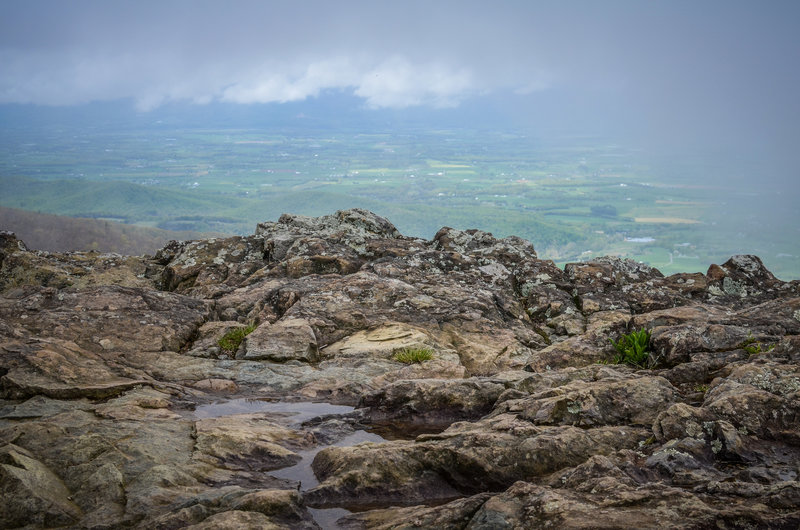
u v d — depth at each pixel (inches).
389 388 409.7
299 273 752.3
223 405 420.8
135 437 325.7
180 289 781.3
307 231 881.5
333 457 306.5
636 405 338.0
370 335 571.2
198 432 338.6
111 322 546.9
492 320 629.9
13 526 236.5
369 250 810.2
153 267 836.0
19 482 252.8
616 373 403.2
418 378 465.4
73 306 569.9
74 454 294.5
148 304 594.6
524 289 743.7
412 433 374.9
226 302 652.1
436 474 291.1
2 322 502.9
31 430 316.2
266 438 342.6
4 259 800.9
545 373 420.8
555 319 668.7
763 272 741.3
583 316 680.4
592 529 205.9
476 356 556.4
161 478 276.4
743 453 273.3
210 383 458.6
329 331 581.6
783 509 213.0
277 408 420.8
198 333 571.2
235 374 482.0
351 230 877.2
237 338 556.4
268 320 609.3
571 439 296.2
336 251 786.2
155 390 430.0
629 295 709.9
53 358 431.2
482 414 398.6
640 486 240.7
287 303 634.8
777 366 343.6
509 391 391.9
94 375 431.5
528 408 343.6
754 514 205.0
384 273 715.4
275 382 471.2
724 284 725.3
